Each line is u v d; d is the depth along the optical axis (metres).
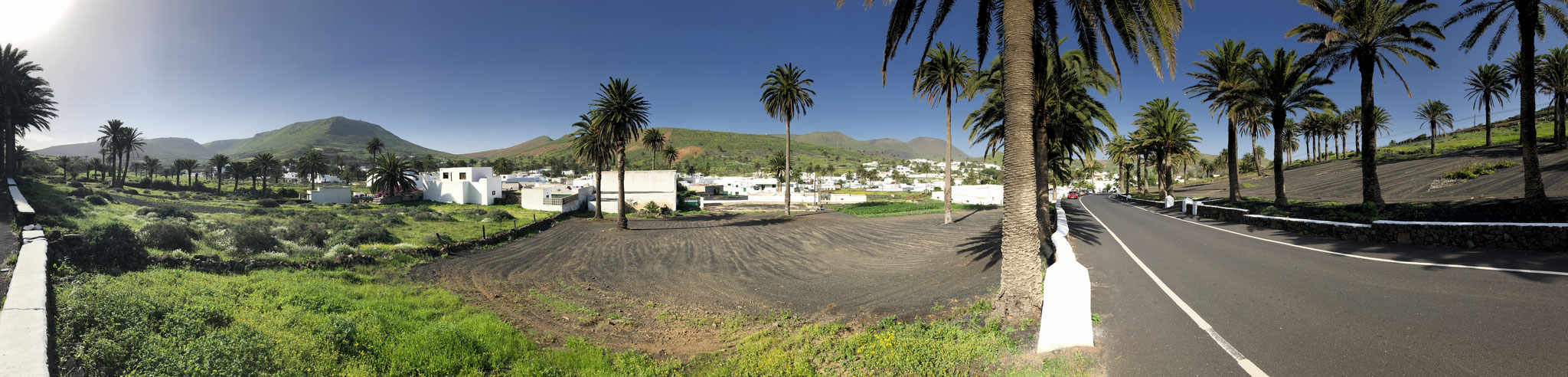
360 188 116.00
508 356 7.86
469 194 62.34
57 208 24.41
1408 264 9.56
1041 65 14.64
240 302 9.34
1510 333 5.13
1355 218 15.76
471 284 15.47
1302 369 4.59
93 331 6.20
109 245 12.34
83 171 114.62
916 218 36.44
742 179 107.31
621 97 34.91
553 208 50.91
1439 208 15.80
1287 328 5.85
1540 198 13.54
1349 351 4.97
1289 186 43.94
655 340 9.91
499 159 127.69
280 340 6.99
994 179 142.75
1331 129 69.06
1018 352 5.79
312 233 21.42
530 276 17.38
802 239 26.56
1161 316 6.68
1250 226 19.53
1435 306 6.35
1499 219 13.22
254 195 75.25
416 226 30.64
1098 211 34.06
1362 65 18.70
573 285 15.88
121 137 79.06
